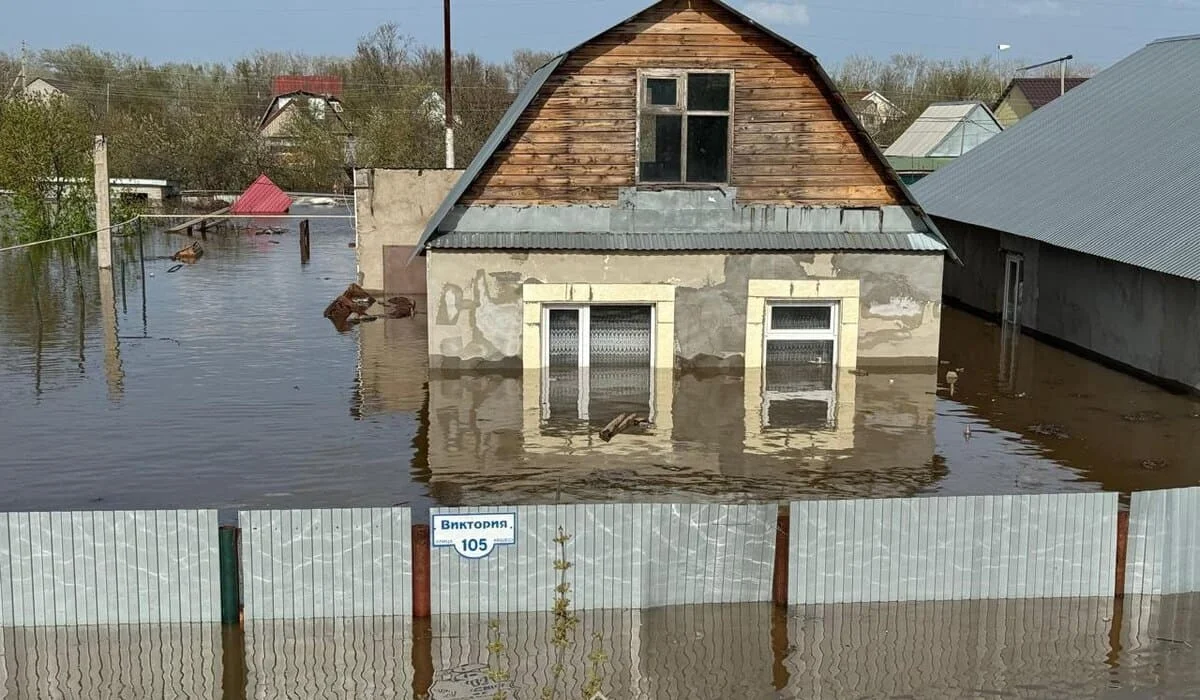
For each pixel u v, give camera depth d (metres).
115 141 65.88
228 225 48.91
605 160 17.56
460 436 14.40
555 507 9.05
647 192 17.66
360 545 8.95
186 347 20.55
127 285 29.31
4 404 16.08
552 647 8.73
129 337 21.55
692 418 15.32
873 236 17.97
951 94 86.88
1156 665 8.58
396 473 12.90
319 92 87.62
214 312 24.77
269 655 8.58
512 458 13.48
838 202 17.94
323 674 8.34
